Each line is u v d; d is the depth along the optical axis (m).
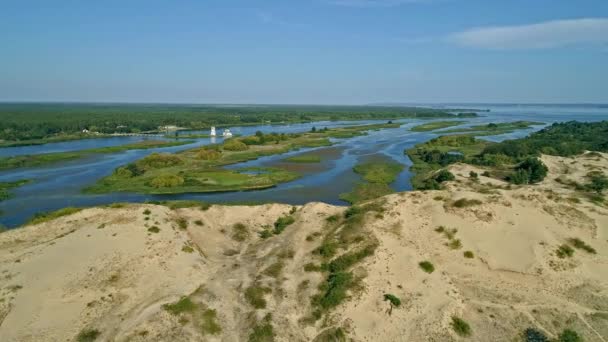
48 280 30.91
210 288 32.19
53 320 27.25
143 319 27.23
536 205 41.09
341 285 31.31
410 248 36.47
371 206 43.25
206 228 44.56
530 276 33.28
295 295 31.31
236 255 39.56
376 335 27.50
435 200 43.25
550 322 28.58
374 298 30.56
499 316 29.28
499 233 37.62
